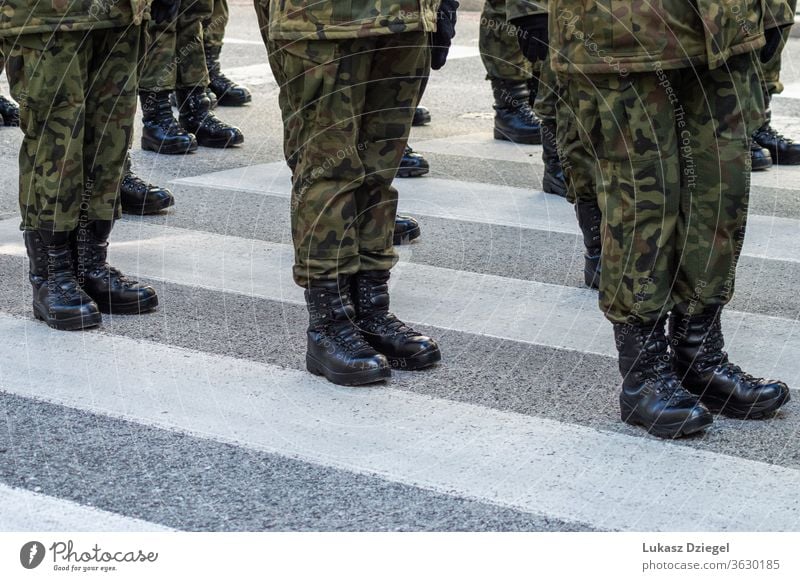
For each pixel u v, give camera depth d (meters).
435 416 3.33
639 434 3.21
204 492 2.88
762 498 2.85
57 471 2.99
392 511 2.79
